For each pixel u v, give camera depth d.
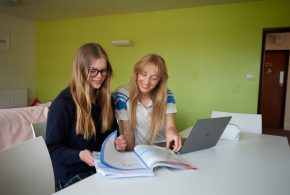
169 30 3.86
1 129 2.34
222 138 1.61
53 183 1.02
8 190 0.81
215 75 3.62
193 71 3.75
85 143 1.26
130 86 1.50
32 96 5.04
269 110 5.83
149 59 1.40
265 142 1.56
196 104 3.77
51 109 1.20
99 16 4.36
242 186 0.87
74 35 4.63
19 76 4.76
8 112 2.50
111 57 4.34
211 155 1.25
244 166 1.09
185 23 3.75
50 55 4.91
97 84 1.22
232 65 3.51
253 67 3.39
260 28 3.31
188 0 3.38
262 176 0.97
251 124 2.08
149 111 1.51
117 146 1.11
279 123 5.76
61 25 4.73
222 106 3.61
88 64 1.17
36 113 2.69
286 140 1.63
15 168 0.86
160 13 3.91
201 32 3.66
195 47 3.71
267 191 0.83
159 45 3.95
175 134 1.38
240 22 3.42
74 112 1.21
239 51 3.45
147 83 1.40
